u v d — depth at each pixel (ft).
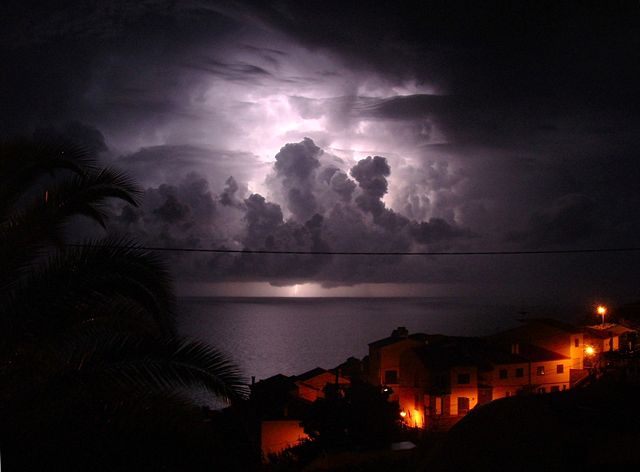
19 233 26.55
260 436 98.32
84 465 22.63
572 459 15.92
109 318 29.45
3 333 25.02
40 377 24.53
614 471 15.66
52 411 23.31
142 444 22.97
